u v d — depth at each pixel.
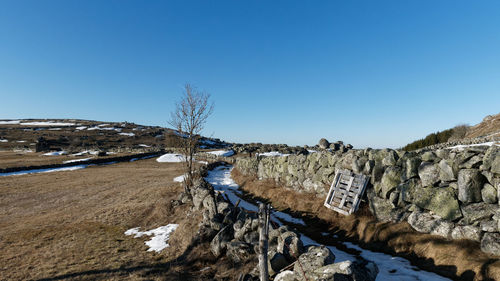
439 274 7.00
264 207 6.67
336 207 12.34
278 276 6.90
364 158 12.20
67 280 9.44
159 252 11.91
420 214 9.05
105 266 10.52
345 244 10.02
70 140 106.31
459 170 8.27
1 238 14.60
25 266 10.88
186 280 8.78
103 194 25.86
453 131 40.78
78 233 15.07
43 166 44.94
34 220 18.31
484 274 6.28
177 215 16.56
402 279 6.87
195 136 22.20
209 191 15.92
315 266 6.29
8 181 34.03
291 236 8.09
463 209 7.91
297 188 17.39
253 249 9.17
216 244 10.45
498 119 36.41
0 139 100.94
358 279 5.43
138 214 18.28
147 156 65.44
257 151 59.06
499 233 6.93
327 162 14.80
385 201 10.44
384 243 9.23
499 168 7.18
